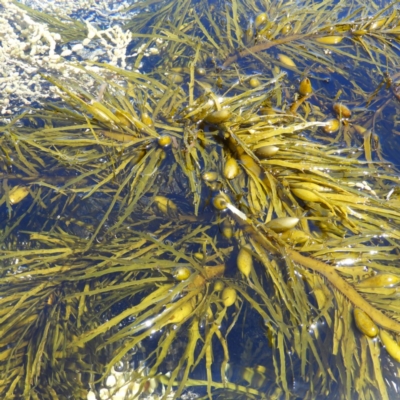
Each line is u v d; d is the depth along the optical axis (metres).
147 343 0.47
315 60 0.63
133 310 0.40
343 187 0.43
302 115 0.56
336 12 0.71
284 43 0.65
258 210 0.44
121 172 0.52
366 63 0.65
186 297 0.41
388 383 0.40
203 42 0.67
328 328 0.41
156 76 0.65
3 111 0.59
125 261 0.44
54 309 0.46
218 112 0.46
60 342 0.46
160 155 0.49
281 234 0.42
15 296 0.47
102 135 0.50
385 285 0.39
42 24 0.68
